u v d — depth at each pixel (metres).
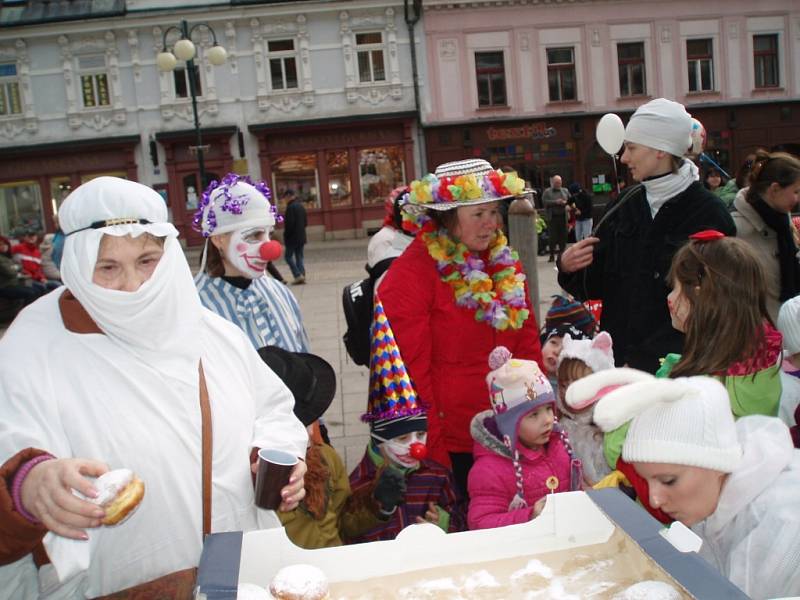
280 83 25.78
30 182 25.88
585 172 26.28
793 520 1.55
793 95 27.03
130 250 1.79
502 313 3.14
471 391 3.22
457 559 1.52
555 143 26.22
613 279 3.52
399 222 4.47
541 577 1.45
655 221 3.31
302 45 25.38
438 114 25.94
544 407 2.67
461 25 25.55
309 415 2.64
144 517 1.75
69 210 1.80
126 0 25.05
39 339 1.77
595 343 3.05
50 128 25.58
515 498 2.66
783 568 1.54
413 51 25.42
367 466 3.04
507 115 26.05
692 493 1.63
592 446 2.94
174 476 1.77
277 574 1.40
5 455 1.60
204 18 25.02
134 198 1.82
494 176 3.14
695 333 2.24
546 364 3.61
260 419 2.04
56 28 24.88
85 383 1.75
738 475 1.63
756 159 3.82
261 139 25.61
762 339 2.18
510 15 25.62
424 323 3.14
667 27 26.22
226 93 25.58
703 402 1.62
